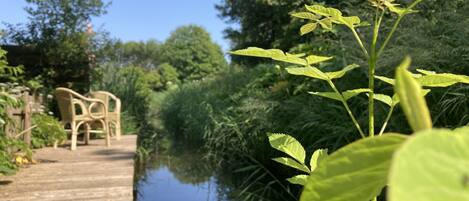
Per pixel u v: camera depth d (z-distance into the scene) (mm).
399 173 167
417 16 3266
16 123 3842
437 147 179
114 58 8633
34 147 4895
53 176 3373
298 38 8805
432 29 3115
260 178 4090
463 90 2484
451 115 2576
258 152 4719
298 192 3496
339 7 4934
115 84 8273
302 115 3744
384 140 302
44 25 7207
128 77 8625
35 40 7137
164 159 6449
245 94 6285
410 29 3123
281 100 4664
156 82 24000
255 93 5543
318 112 3676
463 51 2635
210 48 31031
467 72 2619
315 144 3232
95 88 8047
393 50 2939
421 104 251
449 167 172
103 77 8250
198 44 30891
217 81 9328
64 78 7445
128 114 7836
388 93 2922
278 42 10156
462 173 169
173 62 30578
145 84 10109
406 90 256
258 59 11688
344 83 3588
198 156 6617
